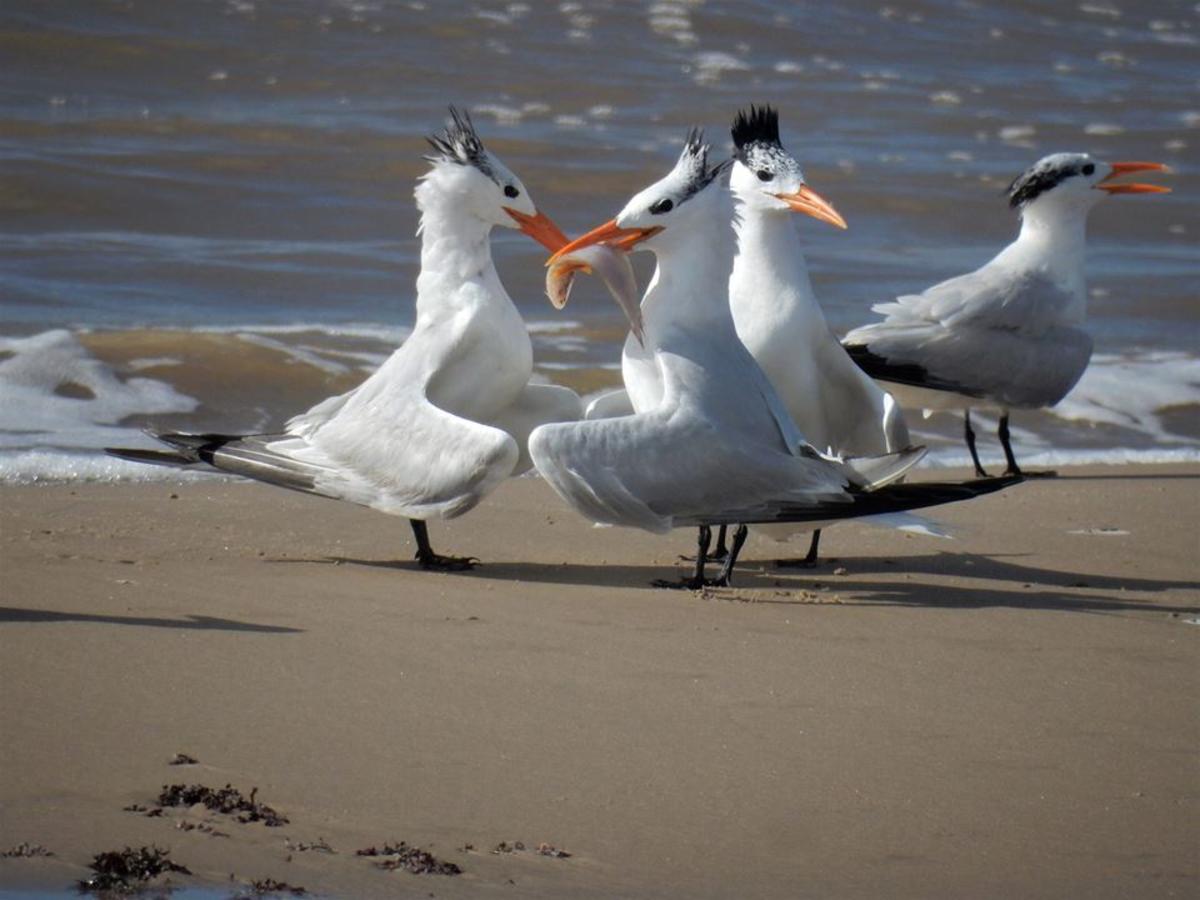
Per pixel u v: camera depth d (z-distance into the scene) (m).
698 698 9.98
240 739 8.87
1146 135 39.16
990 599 12.82
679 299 12.67
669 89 38.56
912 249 28.67
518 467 14.24
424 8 40.88
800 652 11.04
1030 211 18.48
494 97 36.75
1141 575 13.89
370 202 29.11
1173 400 21.30
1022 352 17.98
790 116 38.03
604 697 9.91
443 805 8.23
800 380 13.37
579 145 33.62
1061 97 42.06
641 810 8.33
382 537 14.23
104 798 7.99
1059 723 9.88
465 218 13.48
